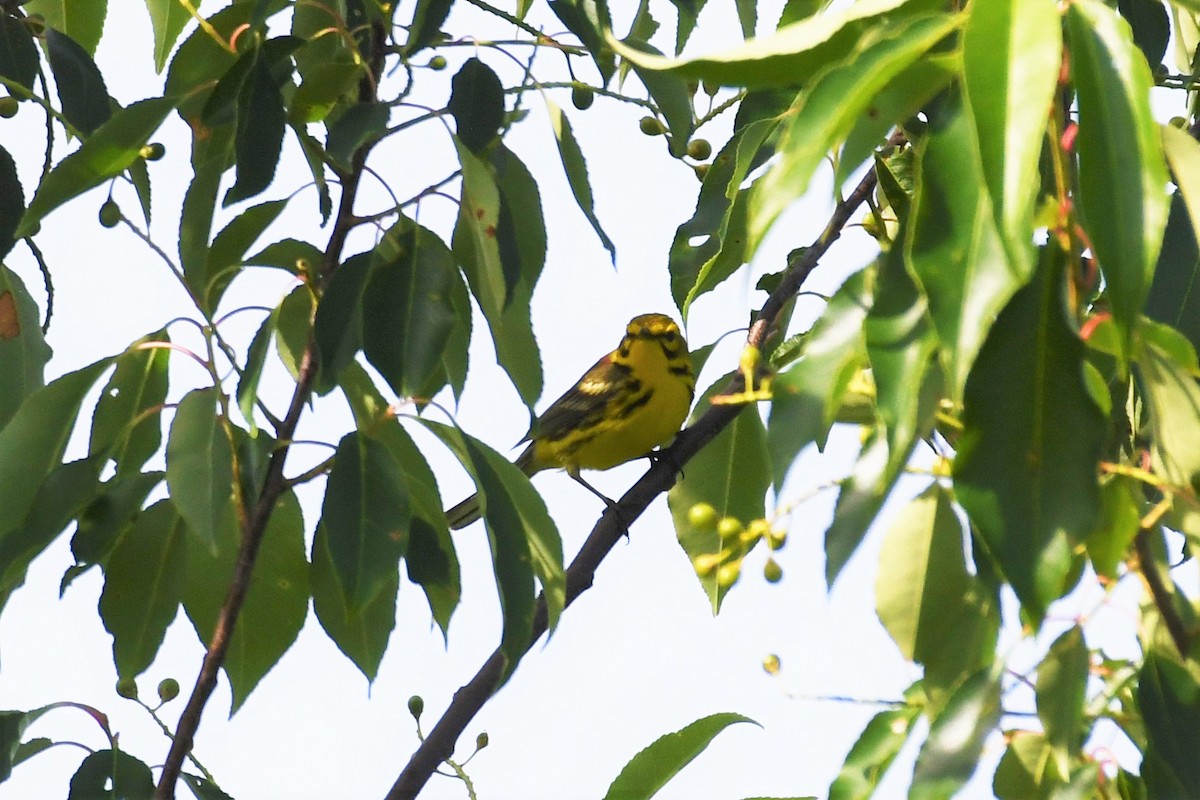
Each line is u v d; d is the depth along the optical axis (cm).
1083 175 369
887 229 834
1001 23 367
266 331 689
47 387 735
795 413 493
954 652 587
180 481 654
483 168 664
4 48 848
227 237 807
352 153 684
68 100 842
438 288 696
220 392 686
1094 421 414
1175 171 504
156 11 971
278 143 722
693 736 765
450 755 749
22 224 743
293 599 822
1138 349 438
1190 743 523
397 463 711
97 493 755
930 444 551
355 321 699
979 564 477
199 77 842
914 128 708
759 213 380
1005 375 420
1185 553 683
